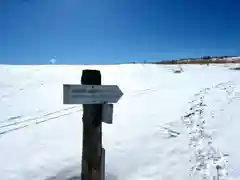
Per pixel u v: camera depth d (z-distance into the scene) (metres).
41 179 4.38
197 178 4.41
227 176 4.43
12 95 9.95
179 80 13.83
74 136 6.19
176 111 7.92
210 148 5.45
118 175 4.47
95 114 2.71
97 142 2.73
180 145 5.58
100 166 2.78
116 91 2.74
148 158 5.04
